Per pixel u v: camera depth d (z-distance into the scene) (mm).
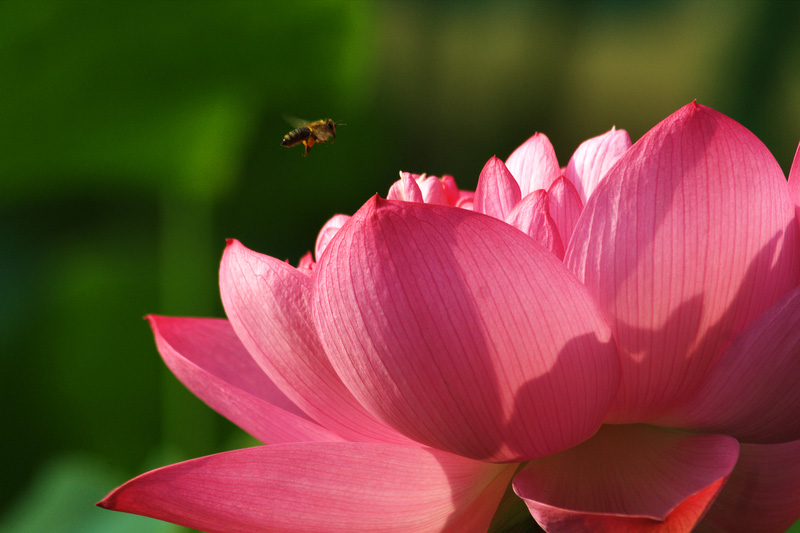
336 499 647
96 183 1492
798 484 656
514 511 655
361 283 616
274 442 683
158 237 1686
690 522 617
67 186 1489
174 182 1468
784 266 630
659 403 633
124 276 1585
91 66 1228
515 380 617
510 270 611
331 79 1446
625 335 624
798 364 624
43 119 1287
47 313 1519
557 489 633
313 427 675
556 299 614
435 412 623
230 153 1446
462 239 610
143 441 1551
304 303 651
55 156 1376
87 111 1298
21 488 1451
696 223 618
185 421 1460
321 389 661
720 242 619
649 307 621
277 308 655
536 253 611
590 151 685
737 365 627
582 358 618
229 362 725
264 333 663
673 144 616
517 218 639
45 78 1219
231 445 1213
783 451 658
